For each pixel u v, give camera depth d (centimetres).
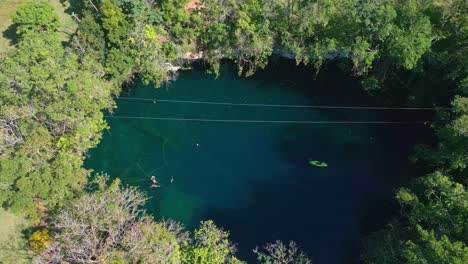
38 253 5097
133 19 6456
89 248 4516
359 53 6309
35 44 5859
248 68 7338
